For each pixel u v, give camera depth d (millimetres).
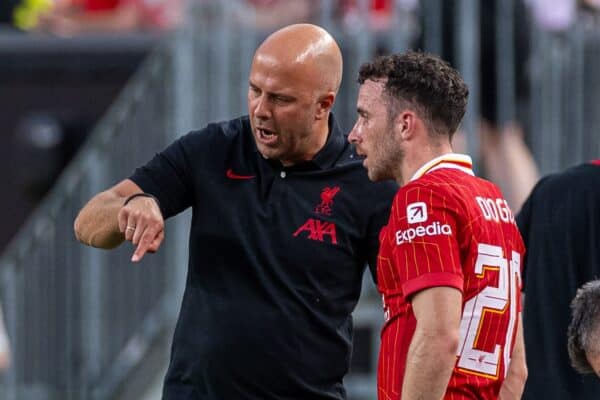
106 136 27281
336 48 17438
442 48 26391
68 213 27516
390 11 28078
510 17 26438
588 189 19172
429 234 15688
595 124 27062
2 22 32094
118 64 29141
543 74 26922
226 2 26641
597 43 27172
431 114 16219
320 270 17406
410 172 16297
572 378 19125
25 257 27828
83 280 27422
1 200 29453
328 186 17531
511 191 26344
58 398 27406
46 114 29281
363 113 16547
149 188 17516
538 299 19422
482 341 16031
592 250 19109
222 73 26406
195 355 17438
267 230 17375
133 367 26906
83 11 31922
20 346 27844
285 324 17297
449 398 15945
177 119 26297
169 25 30875
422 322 15586
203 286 17594
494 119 26516
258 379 17328
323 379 17547
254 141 17703
